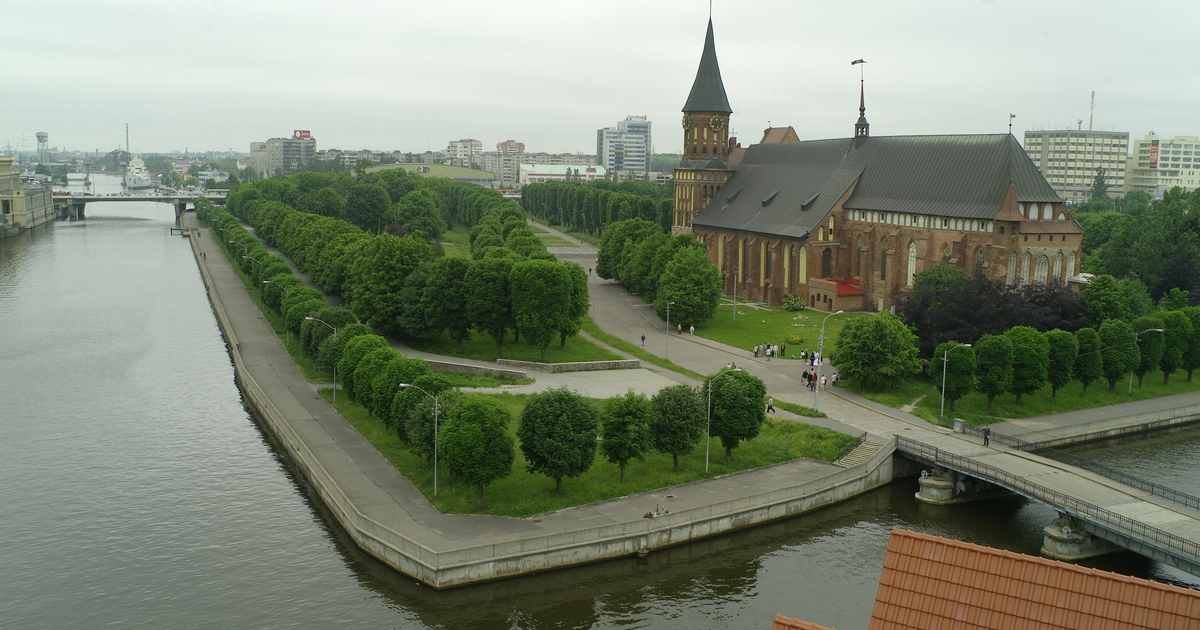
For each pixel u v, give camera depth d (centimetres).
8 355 16088
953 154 18625
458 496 9262
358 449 10694
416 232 18362
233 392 14062
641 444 9806
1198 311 15262
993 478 9906
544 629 7550
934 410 12812
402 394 10450
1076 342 13488
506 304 15412
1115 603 3934
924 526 9712
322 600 7831
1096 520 8781
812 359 14600
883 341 13325
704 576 8512
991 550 4212
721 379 10631
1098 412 13275
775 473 10419
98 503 9762
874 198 19850
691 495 9625
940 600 4172
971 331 13950
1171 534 8250
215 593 7912
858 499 10469
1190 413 13662
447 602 7875
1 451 11256
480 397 9269
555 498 9331
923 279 16175
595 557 8556
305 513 9619
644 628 7594
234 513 9588
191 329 18538
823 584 8375
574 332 15725
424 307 15750
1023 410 13112
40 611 7569
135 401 13488
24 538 8888
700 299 17788
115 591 7919
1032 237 16912
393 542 8262
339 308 14962
